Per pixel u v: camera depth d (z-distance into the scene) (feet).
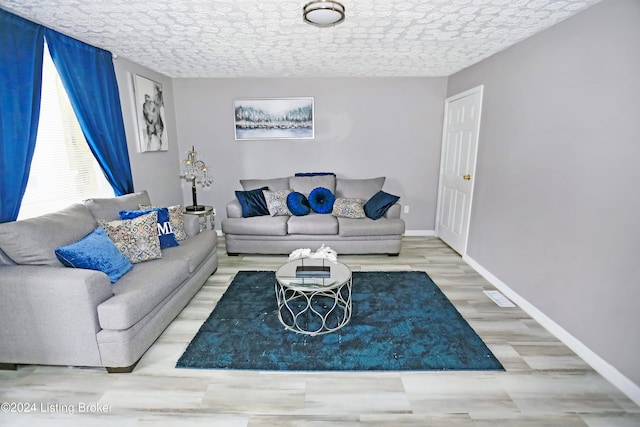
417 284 10.30
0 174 6.57
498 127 10.14
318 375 6.34
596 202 6.49
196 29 8.02
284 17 7.27
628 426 5.22
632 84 5.71
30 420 5.32
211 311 8.70
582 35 6.84
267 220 12.55
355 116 14.80
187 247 9.41
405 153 15.16
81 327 5.99
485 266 10.93
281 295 9.55
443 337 7.50
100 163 9.36
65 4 6.48
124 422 5.29
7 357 6.17
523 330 7.83
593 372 6.42
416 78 14.44
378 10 6.93
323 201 13.51
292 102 14.64
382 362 6.67
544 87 8.04
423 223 15.84
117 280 7.07
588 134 6.70
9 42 6.77
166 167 13.89
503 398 5.77
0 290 5.83
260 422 5.30
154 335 7.04
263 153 15.16
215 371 6.45
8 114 6.72
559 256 7.52
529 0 6.40
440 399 5.75
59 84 8.43
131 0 6.32
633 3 5.67
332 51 10.12
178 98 14.62
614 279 6.09
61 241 6.77
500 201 10.02
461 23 7.66
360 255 12.98
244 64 11.83
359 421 5.31
